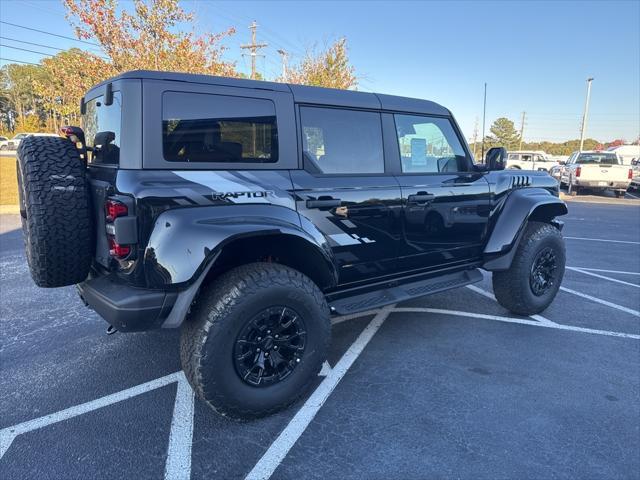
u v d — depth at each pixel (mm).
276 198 2842
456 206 3971
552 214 4805
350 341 3994
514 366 3547
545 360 3656
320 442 2609
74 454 2506
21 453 2510
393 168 3627
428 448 2557
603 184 19125
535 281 4539
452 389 3191
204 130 2668
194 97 2646
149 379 3330
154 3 12312
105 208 2531
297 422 2799
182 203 2500
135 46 12305
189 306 2477
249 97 2865
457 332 4219
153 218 2418
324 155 3211
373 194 3369
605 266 7051
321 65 20062
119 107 2562
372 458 2475
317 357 2912
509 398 3078
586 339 4086
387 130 3602
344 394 3121
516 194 4422
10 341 3963
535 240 4395
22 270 6281
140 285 2469
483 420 2822
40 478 2322
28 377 3346
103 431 2711
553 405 2996
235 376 2613
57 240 2582
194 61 12852
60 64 13914
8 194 14852
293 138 3025
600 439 2645
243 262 2977
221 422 2803
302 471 2379
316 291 2865
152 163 2488
